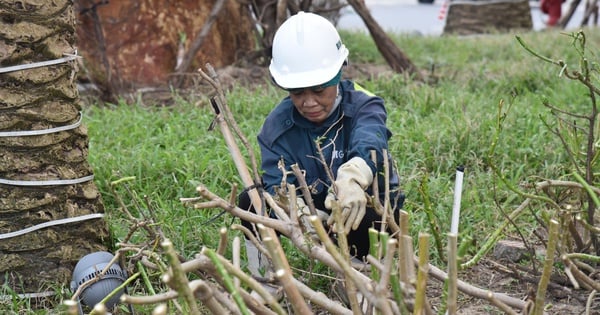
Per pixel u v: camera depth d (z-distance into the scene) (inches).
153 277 141.5
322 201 138.9
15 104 134.9
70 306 86.4
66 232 141.5
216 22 314.5
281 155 138.6
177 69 291.3
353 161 121.0
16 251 138.3
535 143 205.6
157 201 178.1
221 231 101.1
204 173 192.1
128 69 297.1
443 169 199.6
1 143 135.4
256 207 118.3
